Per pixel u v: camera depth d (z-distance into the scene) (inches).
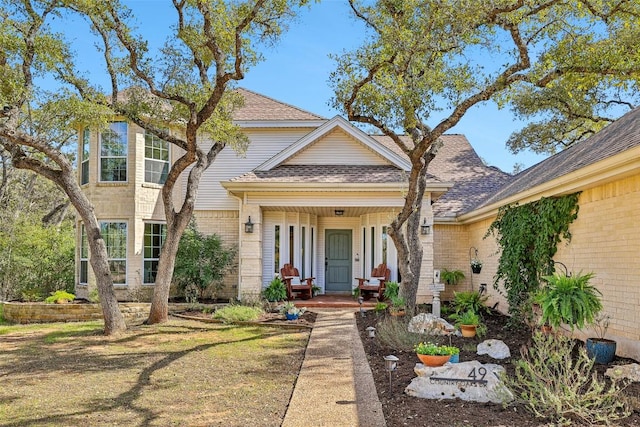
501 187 625.9
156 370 282.5
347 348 339.6
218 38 386.0
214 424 193.0
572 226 363.9
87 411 209.6
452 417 192.4
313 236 677.9
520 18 294.5
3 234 631.8
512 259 434.3
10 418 201.3
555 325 262.2
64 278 657.6
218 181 669.9
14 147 396.5
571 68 307.6
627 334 293.6
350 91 344.8
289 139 682.2
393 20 352.2
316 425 188.7
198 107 421.4
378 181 541.0
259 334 400.5
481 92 327.6
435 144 445.7
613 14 288.7
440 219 629.9
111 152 601.6
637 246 283.6
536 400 188.9
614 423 181.2
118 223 595.2
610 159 268.4
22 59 373.4
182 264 579.5
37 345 362.0
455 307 515.8
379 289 577.6
